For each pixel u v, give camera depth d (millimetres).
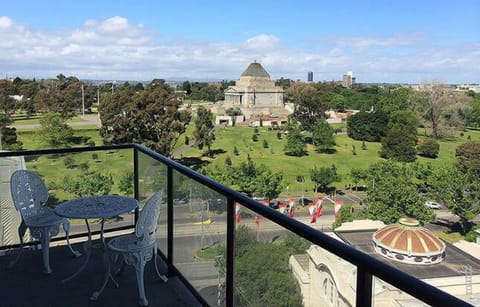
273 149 45562
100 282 3205
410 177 20969
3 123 40031
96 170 4156
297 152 43844
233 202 2258
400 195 19391
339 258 1423
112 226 4188
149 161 3746
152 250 3012
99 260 3607
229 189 2285
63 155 4121
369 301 1255
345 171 36062
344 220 19594
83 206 3139
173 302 2898
